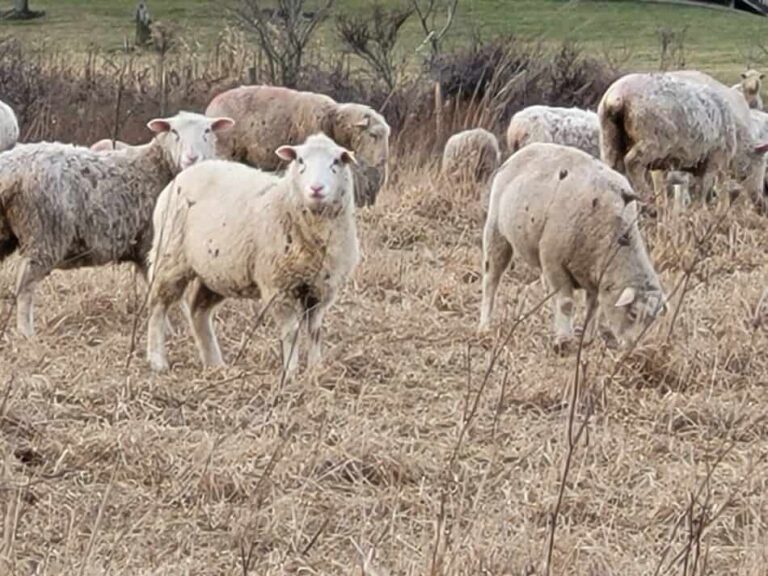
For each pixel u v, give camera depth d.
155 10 39.84
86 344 10.97
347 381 9.87
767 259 14.23
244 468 8.08
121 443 8.43
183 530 7.46
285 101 17.75
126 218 11.47
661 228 14.07
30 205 11.09
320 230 9.91
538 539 7.34
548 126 18.27
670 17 36.72
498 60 25.34
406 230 15.62
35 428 8.71
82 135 21.39
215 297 10.59
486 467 8.37
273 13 30.83
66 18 39.47
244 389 9.61
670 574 6.92
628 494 8.05
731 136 16.03
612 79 25.53
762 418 9.33
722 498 7.99
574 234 10.59
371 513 7.70
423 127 22.52
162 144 11.69
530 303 12.30
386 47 26.53
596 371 9.82
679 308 10.81
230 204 10.16
